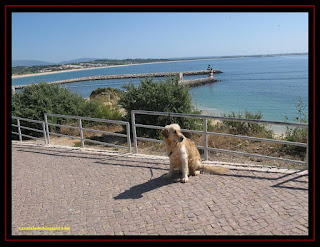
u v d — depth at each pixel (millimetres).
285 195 5129
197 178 6336
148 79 13023
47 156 9719
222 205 4969
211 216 4648
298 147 8438
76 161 8727
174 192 5688
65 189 6480
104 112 15859
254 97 26016
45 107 15492
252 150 8820
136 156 8562
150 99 11750
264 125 11078
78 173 7531
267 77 48375
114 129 14062
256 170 6449
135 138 8906
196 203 5129
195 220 4574
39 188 6688
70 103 16156
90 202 5648
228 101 24375
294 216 4438
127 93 12852
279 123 6344
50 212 5379
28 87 16484
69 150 10297
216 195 5371
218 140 9758
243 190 5477
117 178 6852
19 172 8062
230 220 4484
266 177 6008
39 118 14836
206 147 7520
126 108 12695
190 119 11484
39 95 15844
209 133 7348
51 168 8234
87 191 6234
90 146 11805
